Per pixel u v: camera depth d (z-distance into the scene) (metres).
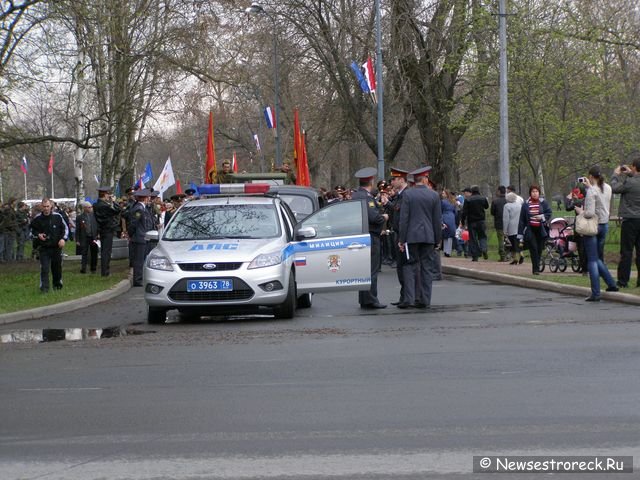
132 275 24.06
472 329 12.44
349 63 41.22
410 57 39.66
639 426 6.93
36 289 21.19
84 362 10.51
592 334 11.65
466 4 36.62
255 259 14.19
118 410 7.88
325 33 41.47
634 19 37.81
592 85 35.41
